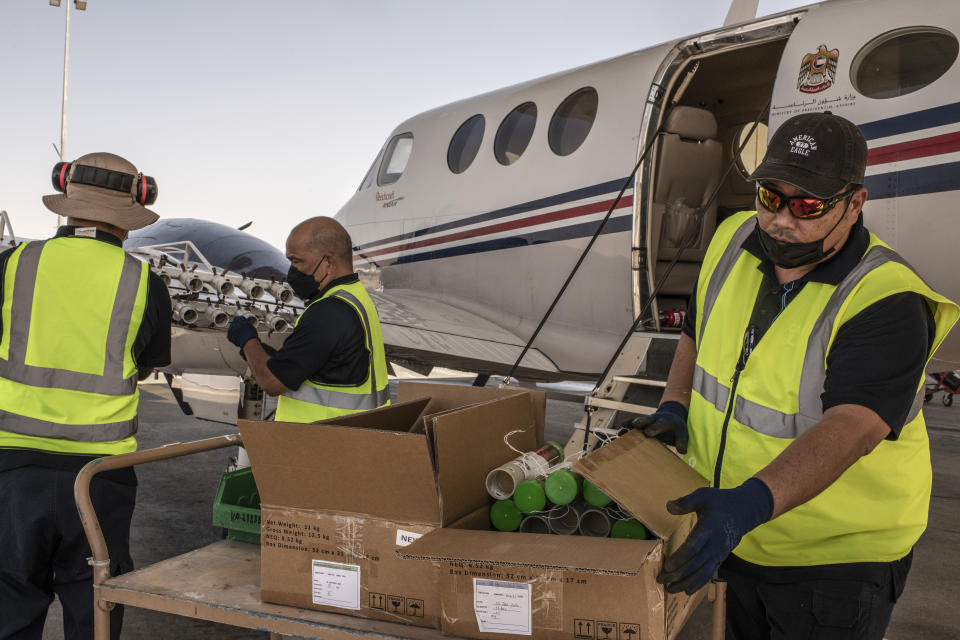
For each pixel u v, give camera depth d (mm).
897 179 3133
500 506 1361
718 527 946
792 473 1040
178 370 4023
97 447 1906
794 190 1174
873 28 3203
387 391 2516
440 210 5484
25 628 1894
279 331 3561
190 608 1346
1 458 1860
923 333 1162
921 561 3840
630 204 4230
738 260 1473
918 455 1326
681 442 1450
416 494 1236
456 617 1168
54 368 1867
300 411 2324
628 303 4332
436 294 5574
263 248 5699
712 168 4410
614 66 4496
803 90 3381
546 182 4703
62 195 2000
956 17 3014
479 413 1392
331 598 1298
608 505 1272
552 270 4695
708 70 4617
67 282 1898
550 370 4711
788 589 1370
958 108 2984
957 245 3018
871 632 1329
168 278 3342
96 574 1437
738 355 1406
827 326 1260
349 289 2395
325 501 1296
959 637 2887
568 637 1110
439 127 5660
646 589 1067
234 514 1810
